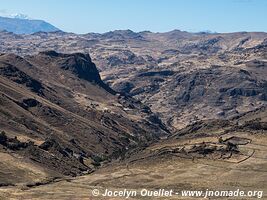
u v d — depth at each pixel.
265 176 165.88
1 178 171.12
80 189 163.25
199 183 162.38
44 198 149.75
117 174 179.62
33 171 188.25
